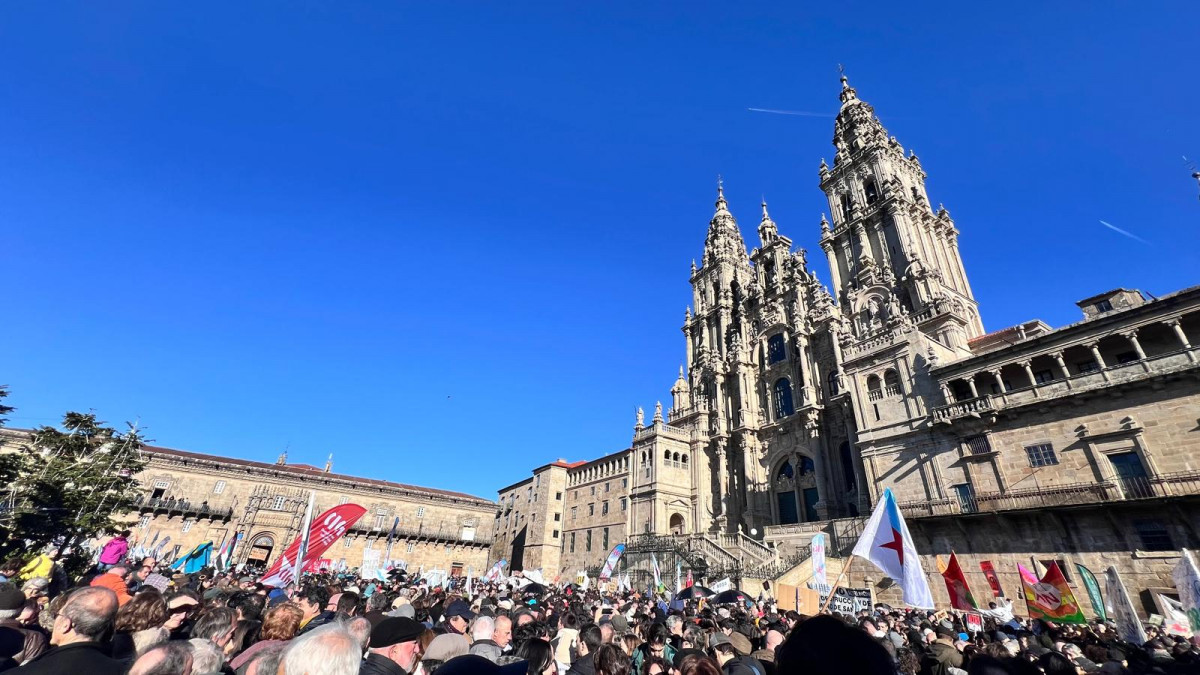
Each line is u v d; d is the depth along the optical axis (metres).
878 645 3.04
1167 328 30.62
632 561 56.91
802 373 61.25
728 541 50.91
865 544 18.77
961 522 33.97
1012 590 30.86
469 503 94.19
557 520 80.31
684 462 68.12
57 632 5.12
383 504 86.25
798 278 67.00
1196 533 25.77
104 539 59.78
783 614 22.47
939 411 37.56
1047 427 32.34
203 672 5.23
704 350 76.56
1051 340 33.81
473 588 35.25
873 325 54.56
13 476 33.78
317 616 10.52
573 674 8.33
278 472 79.44
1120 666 11.43
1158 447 28.06
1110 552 28.16
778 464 61.72
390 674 5.84
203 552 31.16
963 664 11.52
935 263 57.81
